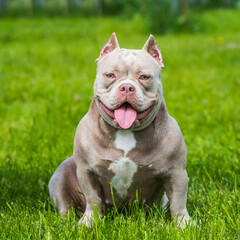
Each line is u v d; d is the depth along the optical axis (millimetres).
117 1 33938
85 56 14594
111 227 3945
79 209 4594
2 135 7180
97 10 33250
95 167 3918
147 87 3715
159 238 3672
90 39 19438
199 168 5410
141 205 4242
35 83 10648
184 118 7754
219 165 5547
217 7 38031
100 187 4141
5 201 4777
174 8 24109
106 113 3758
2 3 31906
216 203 4328
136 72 3699
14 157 6094
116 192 4082
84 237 3732
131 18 25922
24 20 28438
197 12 30281
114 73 3725
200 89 9984
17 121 7879
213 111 8227
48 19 29312
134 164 3848
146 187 4039
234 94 9453
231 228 3916
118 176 3930
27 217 4238
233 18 28344
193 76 11547
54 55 14984
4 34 21016
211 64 13352
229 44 17125
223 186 5023
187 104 8719
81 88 9930
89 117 3980
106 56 3887
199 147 6398
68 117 7789
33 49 16594
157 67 3850
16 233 3834
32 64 13406
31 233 3906
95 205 3996
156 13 21953
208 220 4066
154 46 3969
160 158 3844
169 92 9695
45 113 8148
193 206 4520
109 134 3842
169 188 4004
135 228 3887
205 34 21109
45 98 9281
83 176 4035
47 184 5180
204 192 4840
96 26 24328
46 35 20953
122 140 3834
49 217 4172
